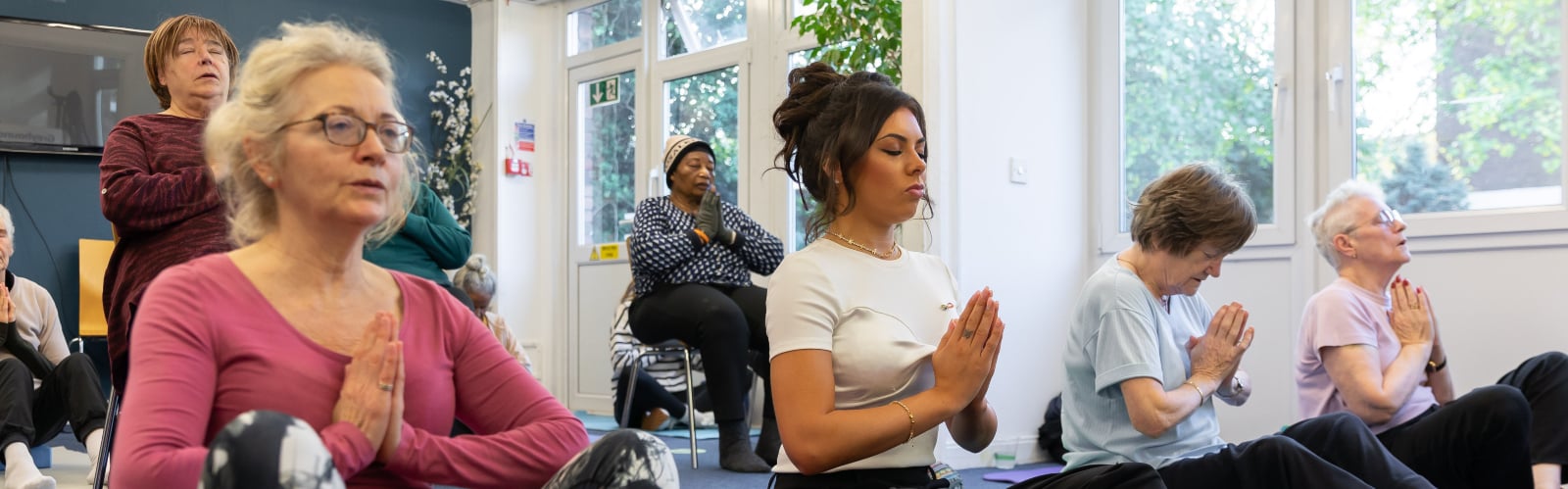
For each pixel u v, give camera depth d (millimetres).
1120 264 2115
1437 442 2229
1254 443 1896
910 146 1664
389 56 1332
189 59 2361
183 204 2205
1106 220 4605
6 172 5945
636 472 1205
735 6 6113
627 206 6727
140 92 6219
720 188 6145
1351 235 2527
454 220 3512
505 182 7027
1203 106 4445
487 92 7105
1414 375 2404
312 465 967
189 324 1183
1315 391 2562
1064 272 4535
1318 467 1823
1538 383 2656
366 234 1373
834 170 1679
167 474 1093
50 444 5094
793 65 5738
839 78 1742
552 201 7168
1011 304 4312
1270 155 4277
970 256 4148
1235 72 4371
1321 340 2467
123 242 2254
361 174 1230
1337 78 4086
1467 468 2221
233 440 952
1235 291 4344
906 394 1624
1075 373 2131
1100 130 4648
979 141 4223
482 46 7176
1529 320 3633
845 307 1622
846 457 1541
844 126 1663
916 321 1675
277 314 1237
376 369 1224
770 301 1632
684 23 6395
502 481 1338
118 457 1127
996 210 4266
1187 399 1976
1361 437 1974
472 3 7227
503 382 1420
